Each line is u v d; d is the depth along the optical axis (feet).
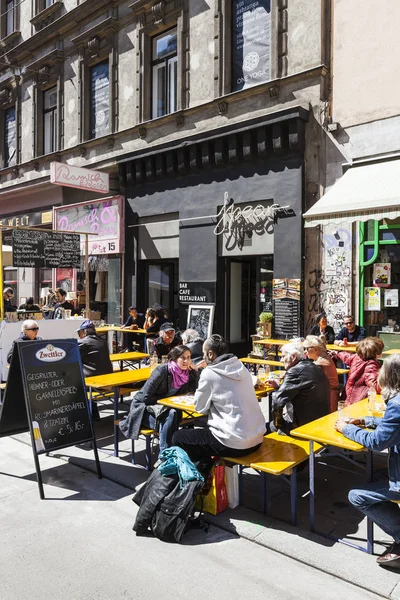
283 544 11.50
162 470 12.42
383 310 27.12
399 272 26.45
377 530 12.23
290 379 14.78
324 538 11.83
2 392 23.89
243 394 13.33
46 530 12.43
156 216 39.81
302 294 29.89
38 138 53.16
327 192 26.91
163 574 10.50
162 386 16.46
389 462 10.64
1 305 28.02
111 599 9.64
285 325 30.50
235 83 34.58
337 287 28.66
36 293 54.65
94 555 11.25
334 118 28.84
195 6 36.14
